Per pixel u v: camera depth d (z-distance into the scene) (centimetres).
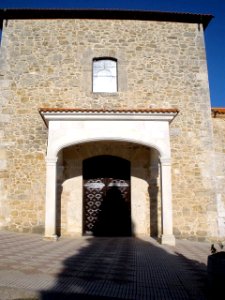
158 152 994
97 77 1212
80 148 1188
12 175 1109
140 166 1188
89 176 1207
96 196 1197
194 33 1253
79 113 982
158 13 1227
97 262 629
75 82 1184
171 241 931
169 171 966
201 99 1194
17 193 1098
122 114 986
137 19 1245
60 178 1158
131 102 1179
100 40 1221
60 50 1209
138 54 1218
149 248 855
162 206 948
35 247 791
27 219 1083
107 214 1185
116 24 1238
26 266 555
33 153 1125
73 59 1202
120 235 1169
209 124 1174
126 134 987
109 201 1193
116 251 787
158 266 612
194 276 532
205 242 1075
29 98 1167
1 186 1102
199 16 1244
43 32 1223
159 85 1198
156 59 1219
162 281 496
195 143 1158
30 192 1099
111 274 530
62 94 1173
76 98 1172
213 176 1138
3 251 703
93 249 807
